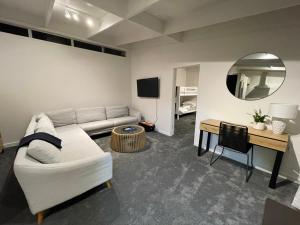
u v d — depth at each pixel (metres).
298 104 2.18
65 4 2.53
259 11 1.96
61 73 3.56
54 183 1.49
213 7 2.34
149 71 4.39
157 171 2.42
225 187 2.07
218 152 3.10
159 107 4.29
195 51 3.26
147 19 2.69
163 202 1.78
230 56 2.76
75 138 2.71
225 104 2.93
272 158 2.44
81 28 3.57
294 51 2.14
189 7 2.44
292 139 2.25
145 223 1.51
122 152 3.05
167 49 3.81
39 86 3.29
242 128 2.21
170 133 4.13
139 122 4.54
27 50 3.05
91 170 1.71
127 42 3.90
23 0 2.42
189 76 7.22
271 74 2.37
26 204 1.70
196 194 1.92
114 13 2.24
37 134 1.96
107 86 4.47
